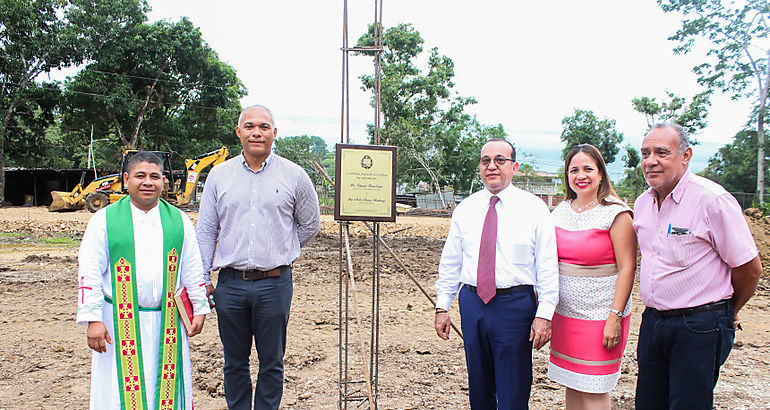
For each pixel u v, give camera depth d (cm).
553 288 320
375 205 367
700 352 287
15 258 1270
